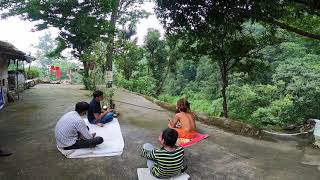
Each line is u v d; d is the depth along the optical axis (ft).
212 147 19.04
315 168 15.90
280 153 18.45
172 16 20.45
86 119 24.22
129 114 29.94
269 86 45.93
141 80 70.13
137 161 15.93
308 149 19.54
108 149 17.16
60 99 40.27
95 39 50.67
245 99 45.96
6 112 29.53
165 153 12.79
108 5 50.47
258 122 38.24
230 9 18.71
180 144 18.89
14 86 43.80
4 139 19.34
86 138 16.72
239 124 24.02
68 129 16.34
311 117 28.99
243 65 31.42
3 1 46.65
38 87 60.34
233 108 47.21
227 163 16.28
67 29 52.19
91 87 51.21
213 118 26.23
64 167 14.76
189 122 20.39
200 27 21.17
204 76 97.19
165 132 12.96
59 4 47.44
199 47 30.09
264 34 30.53
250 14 18.38
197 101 81.05
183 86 106.32
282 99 41.29
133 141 19.75
